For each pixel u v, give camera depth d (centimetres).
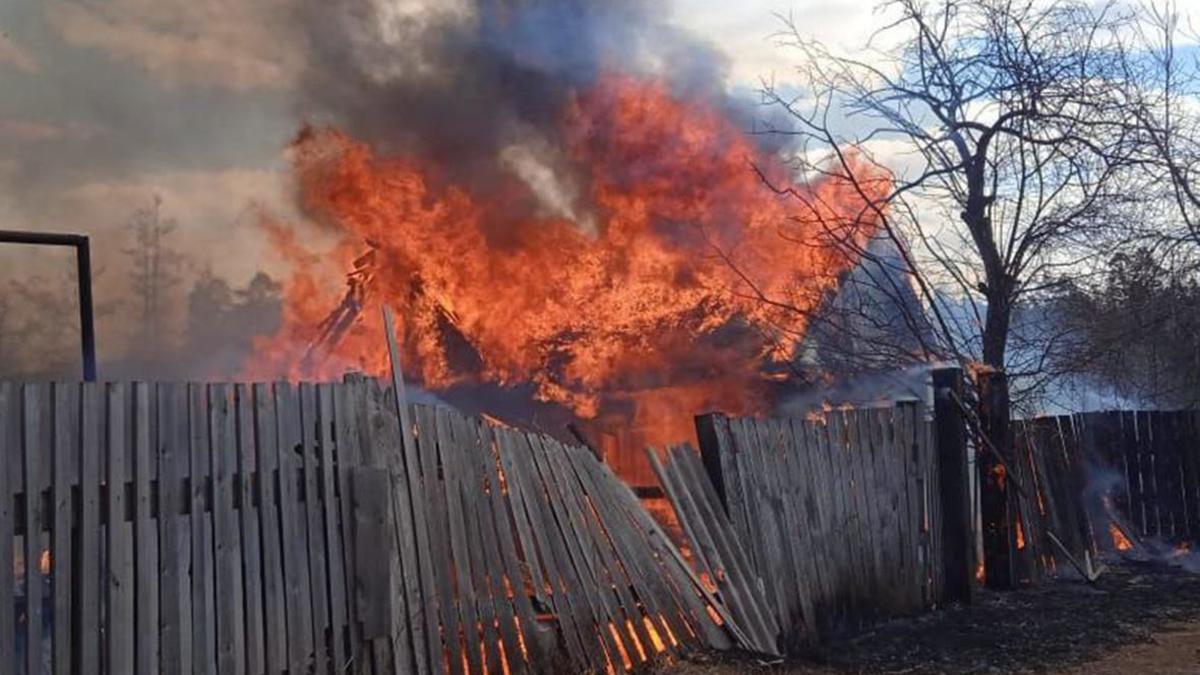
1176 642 809
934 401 1011
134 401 480
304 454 554
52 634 442
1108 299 1264
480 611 629
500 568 646
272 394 543
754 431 834
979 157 1155
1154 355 1429
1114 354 1277
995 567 1019
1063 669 745
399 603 589
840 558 882
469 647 618
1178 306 1320
